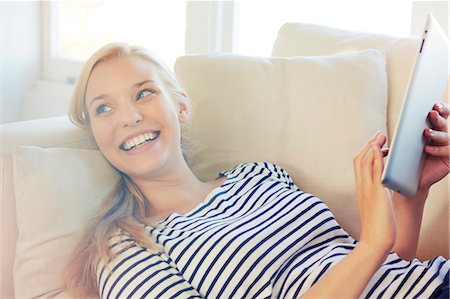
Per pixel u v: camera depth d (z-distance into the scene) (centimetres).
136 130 132
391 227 107
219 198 135
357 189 111
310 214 128
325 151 147
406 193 104
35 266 126
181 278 119
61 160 132
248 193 136
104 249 122
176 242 122
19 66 281
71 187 130
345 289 106
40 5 284
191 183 141
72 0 279
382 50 160
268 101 150
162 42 253
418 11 187
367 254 107
